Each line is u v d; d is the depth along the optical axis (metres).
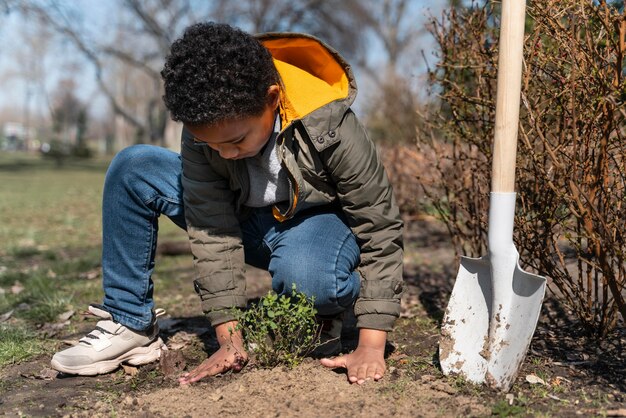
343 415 1.84
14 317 3.32
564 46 2.11
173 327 3.05
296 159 2.07
